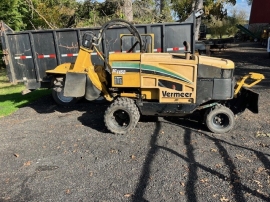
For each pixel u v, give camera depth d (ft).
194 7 68.59
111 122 19.39
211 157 15.65
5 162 16.12
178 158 15.64
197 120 21.70
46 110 26.58
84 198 12.41
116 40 27.81
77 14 48.78
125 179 13.75
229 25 125.49
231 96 18.62
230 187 12.74
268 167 14.37
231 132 19.19
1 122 23.50
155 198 12.16
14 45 27.84
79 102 28.84
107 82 20.74
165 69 18.34
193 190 12.61
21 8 56.29
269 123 20.59
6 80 48.52
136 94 19.39
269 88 31.83
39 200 12.41
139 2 49.32
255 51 72.64
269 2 122.42
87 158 16.16
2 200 12.52
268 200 11.78
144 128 20.33
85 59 20.79
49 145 18.21
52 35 27.73
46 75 28.73
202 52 45.78
